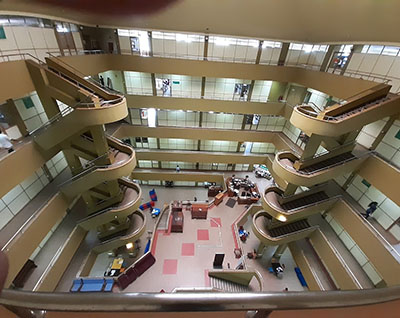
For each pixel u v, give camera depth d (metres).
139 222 17.97
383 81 14.27
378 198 14.48
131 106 22.08
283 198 16.72
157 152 25.73
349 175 16.97
